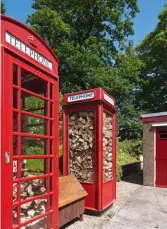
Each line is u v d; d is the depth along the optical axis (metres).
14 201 2.83
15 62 2.74
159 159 10.08
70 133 6.26
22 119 3.43
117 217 5.64
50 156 3.50
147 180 10.16
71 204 4.75
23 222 2.96
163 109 26.22
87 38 21.59
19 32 2.83
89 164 5.85
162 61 26.45
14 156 2.78
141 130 21.30
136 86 26.09
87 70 19.94
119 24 22.44
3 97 2.54
